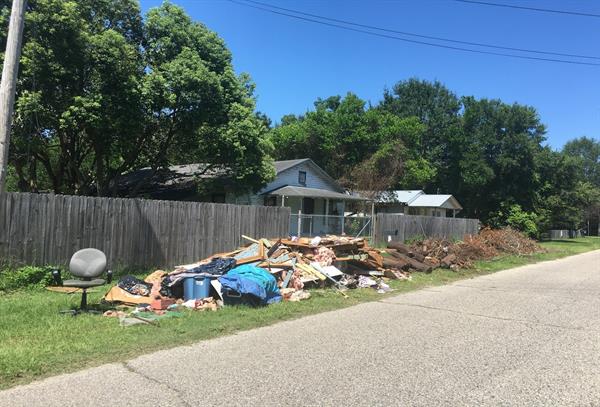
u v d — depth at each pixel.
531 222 40.94
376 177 33.59
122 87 16.41
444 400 4.60
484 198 48.97
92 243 10.87
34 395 4.57
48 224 10.14
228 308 8.51
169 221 12.42
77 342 6.17
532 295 11.26
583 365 5.75
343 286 11.31
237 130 18.91
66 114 15.35
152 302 8.41
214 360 5.72
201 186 21.89
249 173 19.84
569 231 56.75
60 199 10.34
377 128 39.56
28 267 9.65
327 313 8.71
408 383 5.04
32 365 5.28
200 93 17.95
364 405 4.45
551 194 47.22
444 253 18.33
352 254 13.68
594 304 10.09
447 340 6.82
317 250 12.48
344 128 38.31
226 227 13.83
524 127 47.12
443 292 11.59
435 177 49.94
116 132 17.14
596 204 63.62
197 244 13.05
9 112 7.65
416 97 56.81
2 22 14.37
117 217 11.33
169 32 18.83
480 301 10.29
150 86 16.88
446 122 51.91
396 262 14.55
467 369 5.52
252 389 4.79
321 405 4.43
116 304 8.48
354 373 5.32
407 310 9.11
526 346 6.56
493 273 16.28
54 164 24.45
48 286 9.50
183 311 8.21
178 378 5.08
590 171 91.75
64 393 4.62
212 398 4.55
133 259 11.62
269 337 6.88
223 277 9.01
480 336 7.09
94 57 15.63
